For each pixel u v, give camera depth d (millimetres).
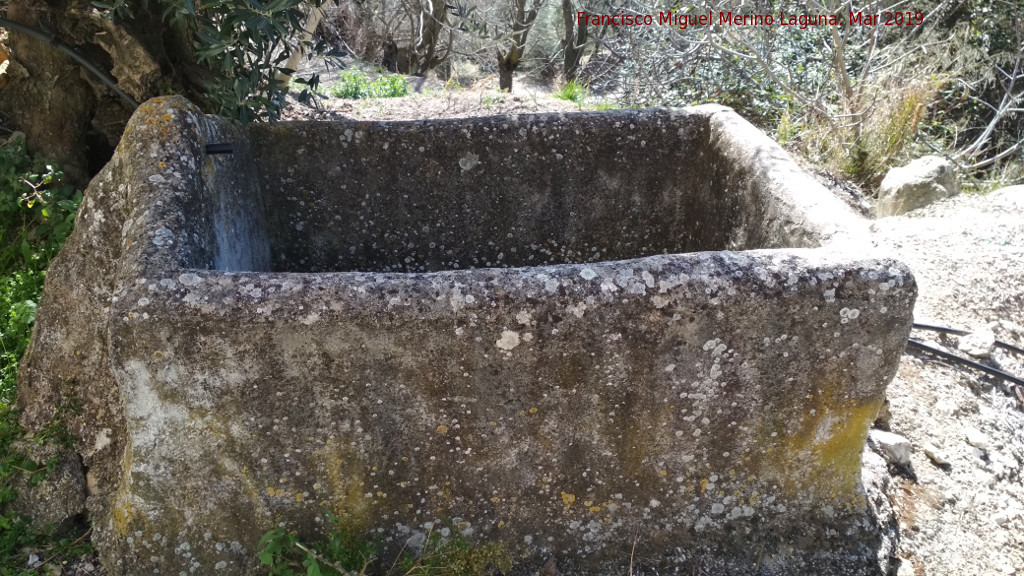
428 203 2549
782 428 1720
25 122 2984
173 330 1431
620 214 2666
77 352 2008
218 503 1666
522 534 1802
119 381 1484
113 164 1848
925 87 5664
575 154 2537
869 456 2195
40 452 1968
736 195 2266
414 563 1751
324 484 1671
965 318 3133
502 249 2672
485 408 1601
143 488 1625
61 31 2791
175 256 1507
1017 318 3215
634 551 1832
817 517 1868
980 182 5688
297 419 1570
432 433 1628
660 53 7254
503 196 2578
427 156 2469
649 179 2617
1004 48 7684
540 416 1629
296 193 2445
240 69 2432
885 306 1570
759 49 6562
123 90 2889
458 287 1476
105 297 1938
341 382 1528
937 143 5973
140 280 1449
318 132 2375
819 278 1539
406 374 1533
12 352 2361
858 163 5336
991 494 2238
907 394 2572
